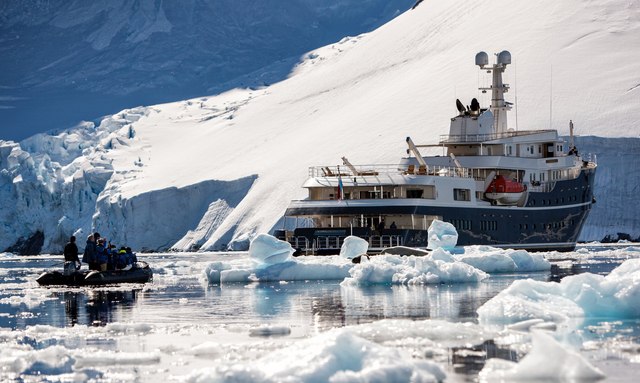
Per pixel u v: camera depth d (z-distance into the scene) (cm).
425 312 8456
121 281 13225
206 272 13162
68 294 11281
